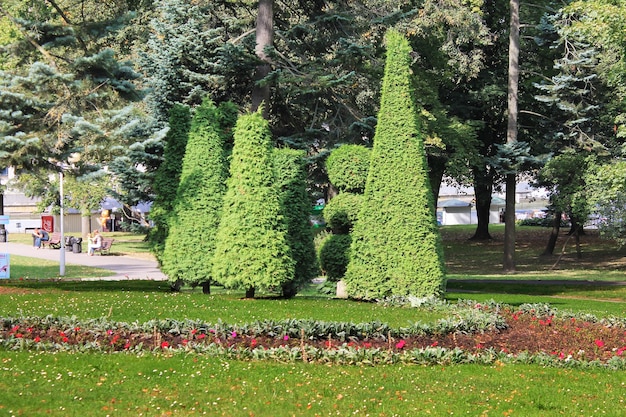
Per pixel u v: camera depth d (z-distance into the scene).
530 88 39.41
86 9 29.58
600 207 33.19
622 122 33.09
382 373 10.94
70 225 63.72
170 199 19.55
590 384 10.88
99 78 19.14
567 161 34.28
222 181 19.03
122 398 9.09
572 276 33.06
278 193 18.12
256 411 8.77
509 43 38.28
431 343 13.02
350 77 27.02
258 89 27.53
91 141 18.38
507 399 9.74
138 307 15.19
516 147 35.34
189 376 10.24
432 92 34.72
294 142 27.83
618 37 26.20
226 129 20.19
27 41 19.31
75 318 13.03
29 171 18.86
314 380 10.28
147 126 24.58
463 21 33.50
